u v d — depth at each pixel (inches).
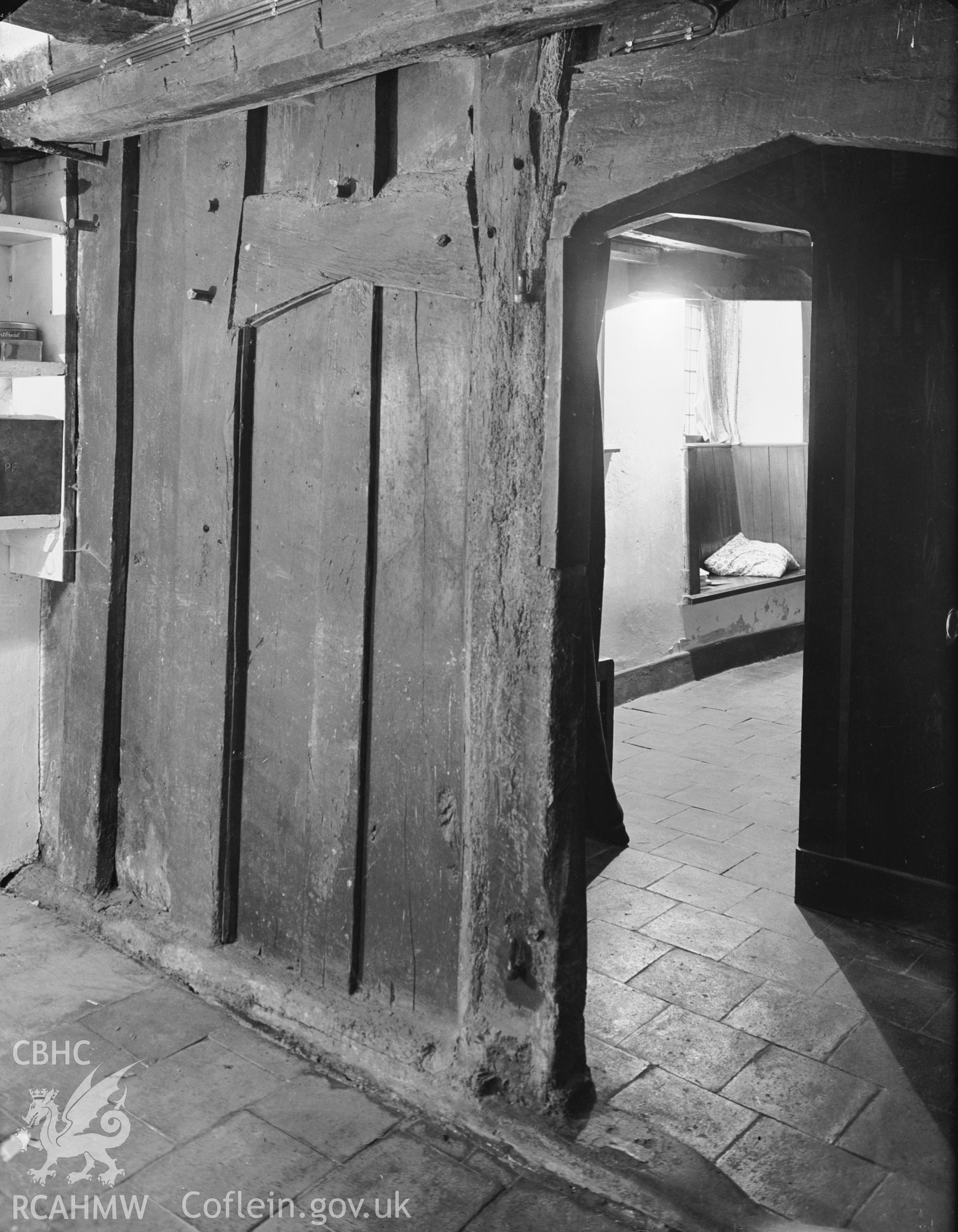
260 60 117.1
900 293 158.6
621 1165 109.6
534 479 112.1
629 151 102.1
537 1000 117.3
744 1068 131.3
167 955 151.1
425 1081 122.0
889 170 156.7
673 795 225.9
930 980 152.9
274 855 143.9
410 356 123.3
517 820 117.0
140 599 159.3
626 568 296.8
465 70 116.0
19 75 146.3
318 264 130.3
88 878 167.2
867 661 166.7
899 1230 103.9
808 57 90.0
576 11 96.9
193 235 145.6
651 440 301.1
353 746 131.9
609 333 282.0
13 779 175.6
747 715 287.6
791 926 168.6
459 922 124.9
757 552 346.9
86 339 161.2
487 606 117.2
